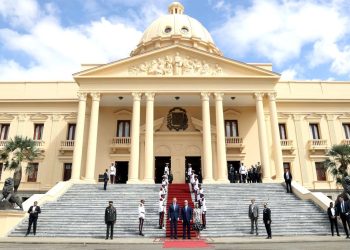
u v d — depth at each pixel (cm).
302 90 3506
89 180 2564
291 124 3356
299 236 1505
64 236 1520
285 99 3372
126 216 1736
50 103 3422
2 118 3388
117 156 3150
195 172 3127
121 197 2056
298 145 3275
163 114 3309
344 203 1488
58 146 3278
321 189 3098
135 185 2330
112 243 1275
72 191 2202
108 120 3284
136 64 2975
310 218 1739
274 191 2206
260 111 2805
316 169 3212
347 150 2606
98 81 2883
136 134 2714
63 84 3531
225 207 1862
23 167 3195
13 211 1622
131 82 2880
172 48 2991
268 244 1221
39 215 1764
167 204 1912
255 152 3186
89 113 3228
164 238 1449
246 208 1852
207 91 2852
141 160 3058
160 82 2878
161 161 3183
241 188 2245
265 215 1439
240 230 1583
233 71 2955
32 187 3117
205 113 2783
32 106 3422
